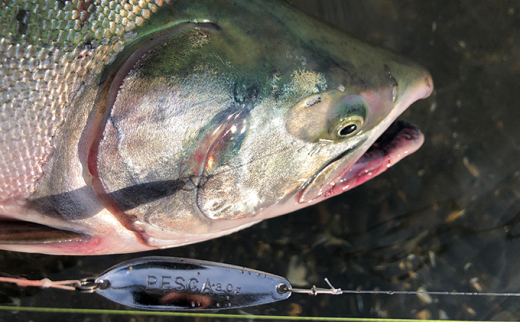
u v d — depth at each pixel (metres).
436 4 0.27
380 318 0.24
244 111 0.17
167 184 0.17
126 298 0.20
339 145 0.19
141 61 0.16
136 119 0.16
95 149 0.17
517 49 0.26
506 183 0.25
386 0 0.27
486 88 0.26
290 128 0.17
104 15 0.16
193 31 0.16
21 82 0.16
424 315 0.24
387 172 0.25
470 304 0.24
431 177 0.25
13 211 0.18
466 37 0.27
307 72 0.17
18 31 0.16
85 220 0.18
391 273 0.24
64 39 0.16
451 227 0.25
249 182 0.18
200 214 0.18
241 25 0.17
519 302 0.24
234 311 0.24
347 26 0.28
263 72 0.17
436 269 0.24
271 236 0.24
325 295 0.24
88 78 0.16
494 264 0.24
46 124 0.16
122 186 0.17
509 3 0.27
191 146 0.17
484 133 0.26
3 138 0.16
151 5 0.16
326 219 0.25
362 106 0.18
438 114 0.26
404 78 0.19
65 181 0.17
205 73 0.16
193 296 0.21
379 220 0.25
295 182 0.19
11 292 0.23
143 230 0.18
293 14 0.18
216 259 0.24
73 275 0.24
